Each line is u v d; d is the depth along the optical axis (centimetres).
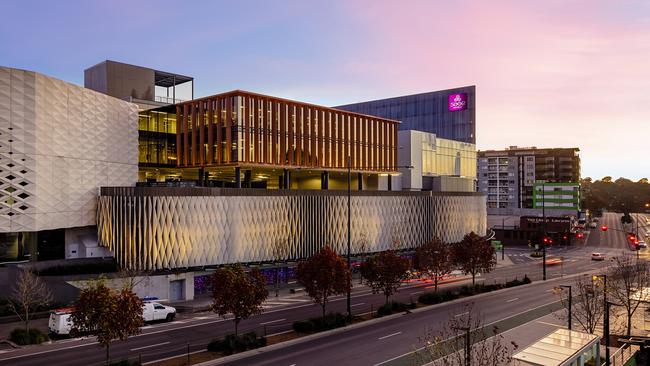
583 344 2355
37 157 4834
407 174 9256
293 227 5919
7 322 3600
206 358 2803
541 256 9462
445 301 4712
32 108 4781
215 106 6531
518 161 17600
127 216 5000
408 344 3155
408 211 7444
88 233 5588
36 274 4375
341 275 3600
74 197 5294
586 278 6200
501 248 10112
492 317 3997
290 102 6888
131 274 4381
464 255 5175
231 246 5353
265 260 5650
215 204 5241
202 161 6619
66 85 5175
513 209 14362
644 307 4328
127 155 6116
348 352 2986
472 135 11756
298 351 3011
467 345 2131
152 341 3234
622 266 4734
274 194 5756
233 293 2973
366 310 4278
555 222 12056
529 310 4303
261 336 3256
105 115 5747
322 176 7475
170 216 4934
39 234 5300
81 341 3222
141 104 7625
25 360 2791
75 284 4300
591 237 13075
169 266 4919
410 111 12862
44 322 3641
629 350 3016
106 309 2391
